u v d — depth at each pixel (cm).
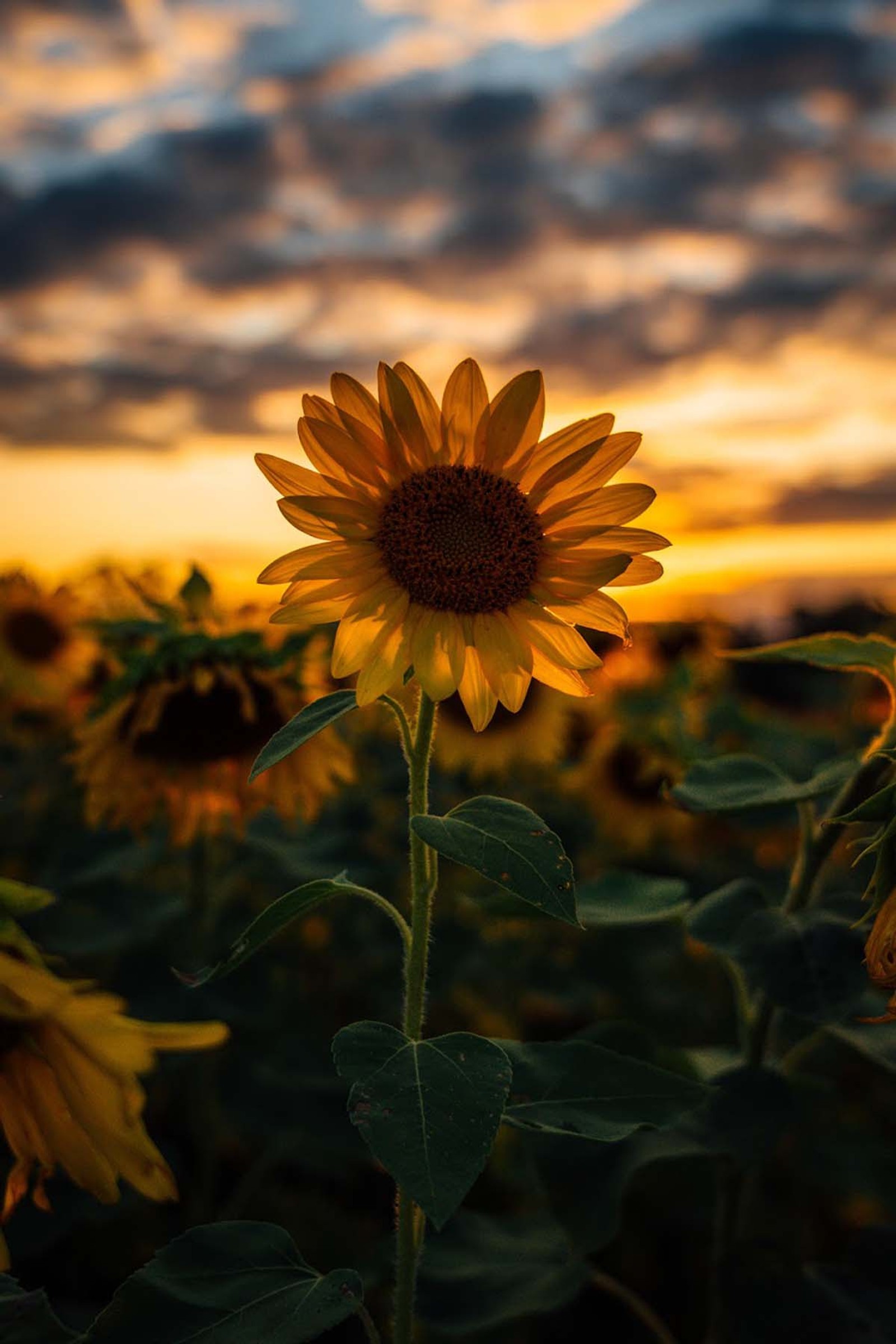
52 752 154
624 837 149
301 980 138
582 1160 60
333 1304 45
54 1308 77
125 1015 94
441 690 49
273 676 93
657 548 52
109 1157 38
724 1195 67
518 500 53
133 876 117
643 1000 141
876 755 59
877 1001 66
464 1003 148
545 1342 97
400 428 52
